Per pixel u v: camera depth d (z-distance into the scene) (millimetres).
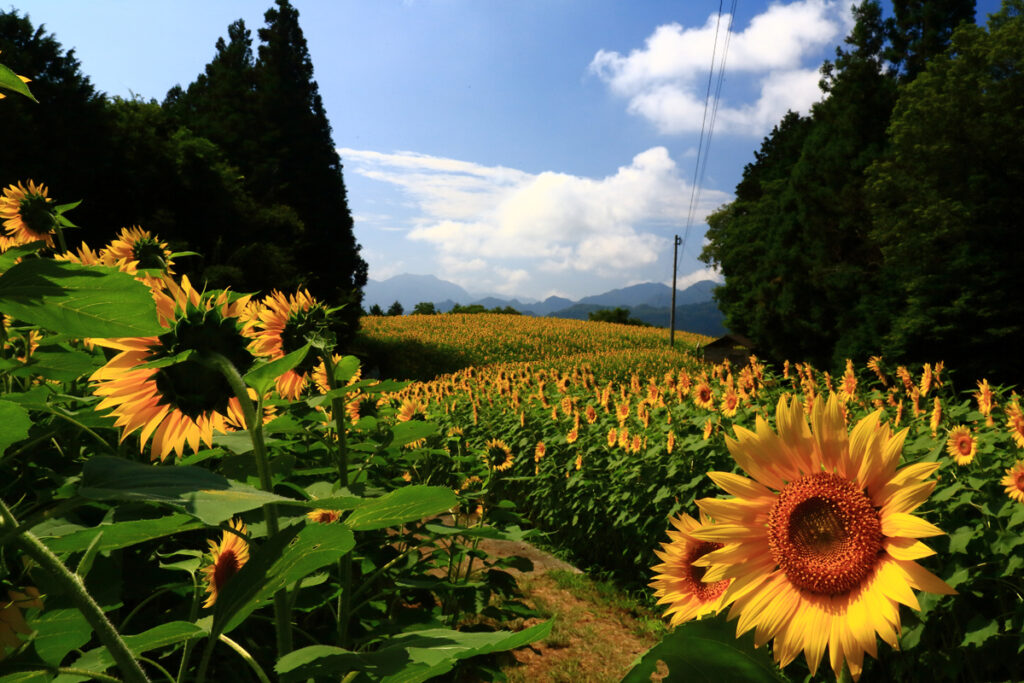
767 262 35344
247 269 27875
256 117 47781
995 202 21656
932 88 24344
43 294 675
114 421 1442
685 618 1209
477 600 3408
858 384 6828
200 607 1416
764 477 985
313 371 1921
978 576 3363
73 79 24062
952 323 22359
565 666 4996
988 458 4266
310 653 969
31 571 973
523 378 13859
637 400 9438
